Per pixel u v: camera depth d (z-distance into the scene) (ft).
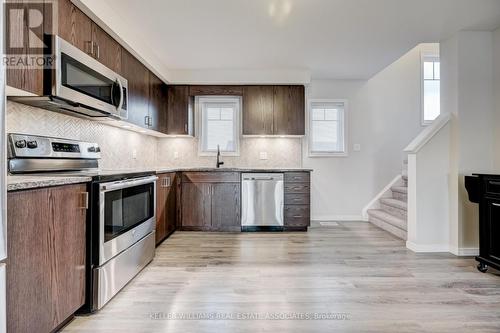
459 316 6.59
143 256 9.32
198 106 16.84
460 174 11.05
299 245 12.25
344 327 6.15
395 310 6.86
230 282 8.45
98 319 6.47
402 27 10.74
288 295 7.63
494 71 11.04
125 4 9.00
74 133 9.44
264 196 14.78
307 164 17.54
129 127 12.41
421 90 17.76
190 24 10.39
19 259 4.66
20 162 6.90
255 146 16.89
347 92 17.60
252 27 10.68
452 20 10.21
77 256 6.27
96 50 8.63
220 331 6.01
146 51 12.22
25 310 4.80
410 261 10.27
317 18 10.02
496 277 8.85
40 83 6.46
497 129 10.93
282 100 15.78
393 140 17.72
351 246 12.13
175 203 14.60
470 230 11.00
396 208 15.25
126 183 7.92
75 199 6.19
